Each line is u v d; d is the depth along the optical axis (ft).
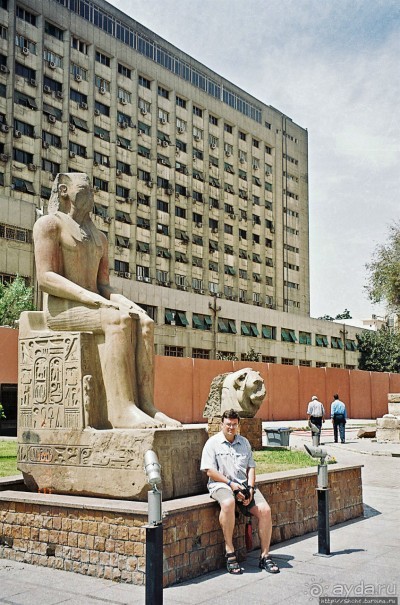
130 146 189.78
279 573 21.85
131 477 22.76
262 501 22.95
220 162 222.89
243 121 234.17
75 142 172.45
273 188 246.68
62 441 24.73
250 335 207.72
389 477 47.93
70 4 175.73
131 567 20.75
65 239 27.17
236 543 23.65
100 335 25.62
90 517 21.84
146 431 22.84
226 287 221.46
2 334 84.28
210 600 18.97
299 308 255.70
